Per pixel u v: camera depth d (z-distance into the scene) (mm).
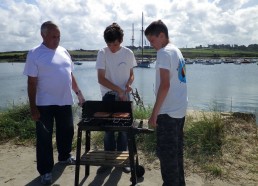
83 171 4949
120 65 4809
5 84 34188
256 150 5504
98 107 4285
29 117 7117
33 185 4531
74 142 6086
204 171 4844
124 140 4980
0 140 6395
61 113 4875
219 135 5883
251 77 53062
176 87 3625
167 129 3656
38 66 4379
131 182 4430
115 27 4582
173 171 3697
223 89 32594
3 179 4715
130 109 4238
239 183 4492
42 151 4488
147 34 3666
